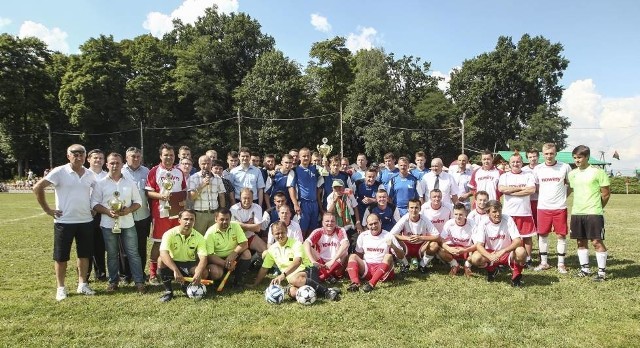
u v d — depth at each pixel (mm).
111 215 6457
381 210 8219
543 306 5727
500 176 8422
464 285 6875
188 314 5516
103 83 43156
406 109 54969
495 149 58281
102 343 4594
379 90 48656
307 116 48250
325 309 5691
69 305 5910
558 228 7797
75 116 42375
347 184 8797
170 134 46969
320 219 8695
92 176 6570
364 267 7070
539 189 8031
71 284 7082
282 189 8625
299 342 4582
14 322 5250
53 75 48625
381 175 8945
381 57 50812
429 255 7770
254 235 7734
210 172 7562
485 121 57375
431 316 5355
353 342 4578
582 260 7434
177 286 6941
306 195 8398
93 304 5961
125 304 5969
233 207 7691
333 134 49531
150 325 5109
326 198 8703
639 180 38750
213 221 7504
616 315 5355
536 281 7090
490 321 5172
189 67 46906
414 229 7773
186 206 7332
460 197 9125
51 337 4777
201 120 49469
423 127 55688
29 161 50594
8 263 8641
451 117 56781
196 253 6594
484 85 56688
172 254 6480
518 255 6723
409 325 5062
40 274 7750
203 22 54719
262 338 4695
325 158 9789
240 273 6941
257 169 8750
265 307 5809
